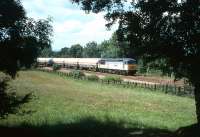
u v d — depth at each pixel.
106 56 142.25
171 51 19.22
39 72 94.56
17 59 18.69
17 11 17.77
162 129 24.89
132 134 20.94
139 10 19.58
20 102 19.00
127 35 20.23
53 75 87.12
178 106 43.62
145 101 46.84
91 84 68.62
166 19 18.77
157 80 74.69
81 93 53.28
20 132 19.81
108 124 26.12
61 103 41.06
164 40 19.08
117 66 89.88
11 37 18.16
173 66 20.02
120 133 21.67
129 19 19.58
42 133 20.81
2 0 17.41
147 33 19.20
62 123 26.56
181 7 18.02
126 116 32.69
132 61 86.25
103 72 97.19
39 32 18.86
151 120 31.25
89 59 104.62
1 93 18.20
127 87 63.16
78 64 109.50
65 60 118.19
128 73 86.31
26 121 26.95
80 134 21.92
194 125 20.19
